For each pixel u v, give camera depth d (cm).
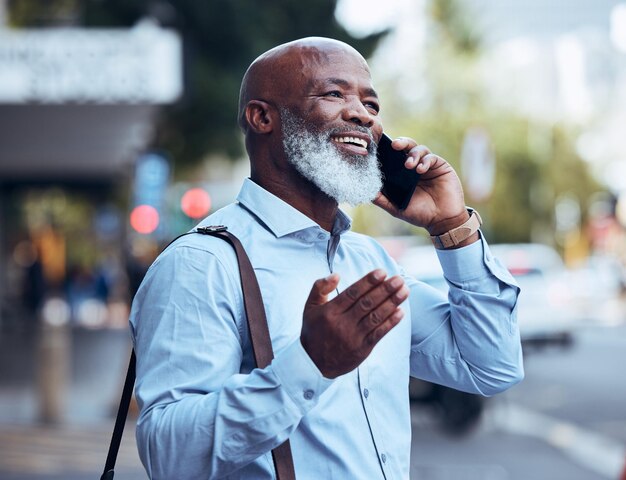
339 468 241
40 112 1538
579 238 6053
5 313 3014
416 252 1505
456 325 279
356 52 268
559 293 1809
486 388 280
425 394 1106
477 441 1048
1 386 1490
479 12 5612
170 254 247
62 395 1164
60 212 4444
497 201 3991
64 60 1388
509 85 4056
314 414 240
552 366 1789
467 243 278
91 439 1045
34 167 2469
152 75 1392
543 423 1173
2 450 981
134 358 256
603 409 1280
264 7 2111
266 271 252
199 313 239
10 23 2316
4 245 3144
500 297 276
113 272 3900
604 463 932
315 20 2167
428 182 282
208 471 224
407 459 258
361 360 220
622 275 4553
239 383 224
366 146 263
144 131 1898
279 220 258
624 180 5791
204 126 2094
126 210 3200
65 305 3747
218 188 3106
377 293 216
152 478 232
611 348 2181
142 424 232
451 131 3747
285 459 235
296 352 221
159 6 2039
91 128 1759
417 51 3962
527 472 884
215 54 2100
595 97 6425
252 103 265
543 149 4166
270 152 264
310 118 258
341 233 268
